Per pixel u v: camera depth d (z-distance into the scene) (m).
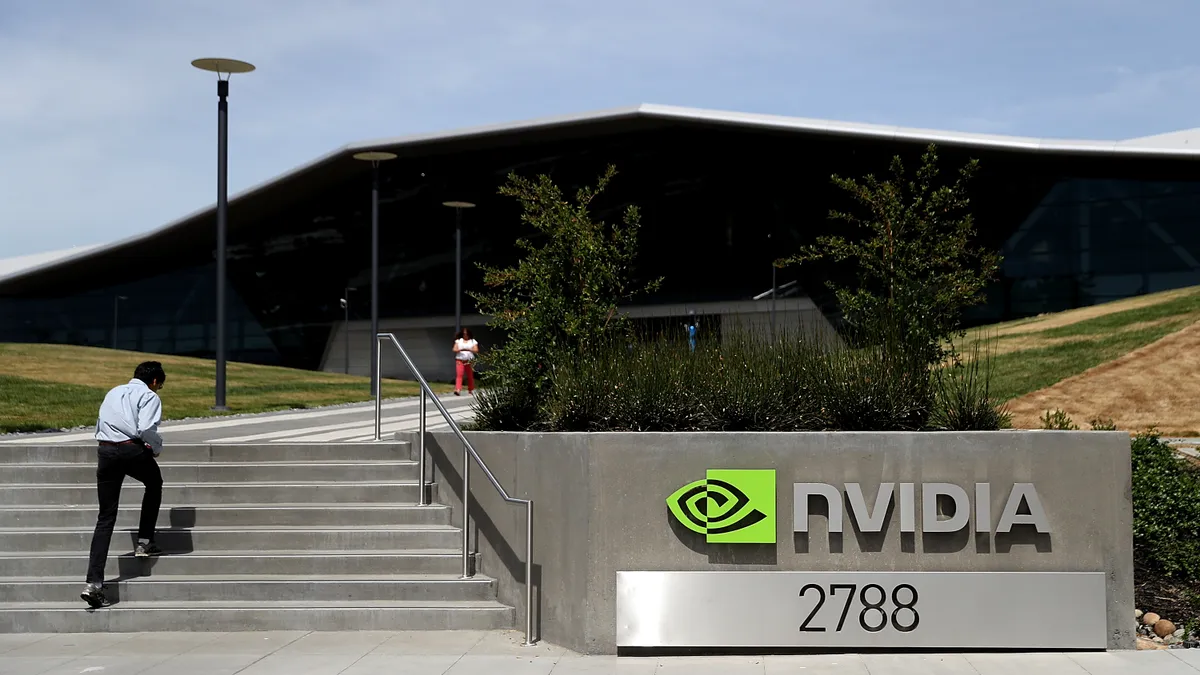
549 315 9.76
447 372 62.12
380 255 62.47
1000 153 47.97
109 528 8.37
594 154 55.59
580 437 7.67
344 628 8.25
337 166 57.16
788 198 53.62
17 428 16.58
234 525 9.37
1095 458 7.53
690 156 54.28
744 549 7.59
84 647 7.70
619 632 7.50
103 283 65.75
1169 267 47.16
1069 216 48.72
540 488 8.12
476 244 60.41
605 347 9.24
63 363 35.12
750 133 51.78
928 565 7.56
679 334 9.28
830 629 7.49
